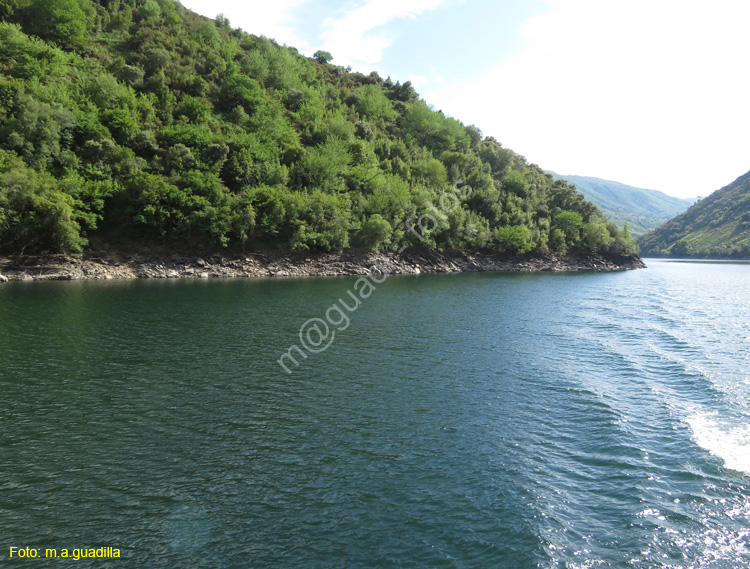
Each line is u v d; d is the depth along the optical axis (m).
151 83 103.06
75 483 12.93
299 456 14.81
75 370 23.23
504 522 11.27
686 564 9.81
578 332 35.84
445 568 9.63
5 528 10.84
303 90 144.12
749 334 35.75
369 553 10.12
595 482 13.23
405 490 12.80
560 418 18.22
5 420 17.03
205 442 15.73
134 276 67.25
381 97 169.62
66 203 61.97
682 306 52.94
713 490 12.72
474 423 17.70
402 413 18.70
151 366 24.38
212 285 61.34
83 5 121.19
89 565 9.62
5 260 59.00
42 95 74.12
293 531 10.90
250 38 165.25
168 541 10.47
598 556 10.05
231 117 110.56
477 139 192.25
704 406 19.61
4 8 100.94
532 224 131.25
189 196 74.06
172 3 150.38
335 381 22.81
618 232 157.50
